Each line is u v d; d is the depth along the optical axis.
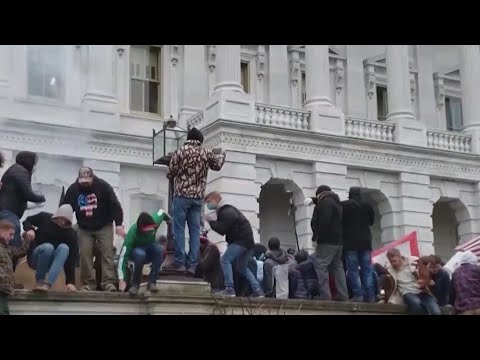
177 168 12.50
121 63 29.03
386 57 31.52
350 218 14.51
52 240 11.96
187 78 30.22
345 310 13.26
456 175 30.89
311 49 29.25
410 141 30.02
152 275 11.85
